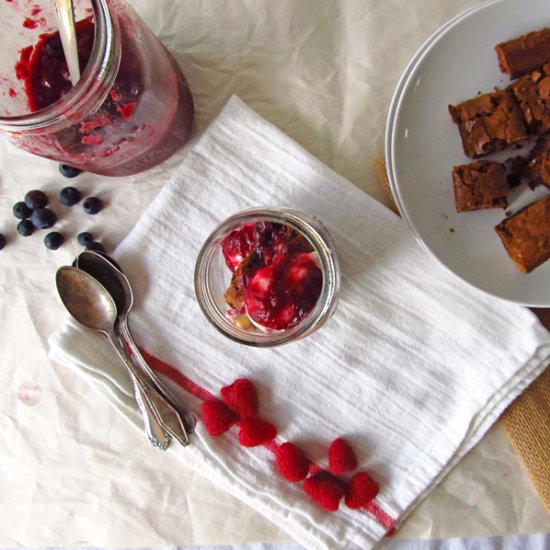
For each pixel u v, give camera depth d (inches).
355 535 23.3
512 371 22.1
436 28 23.0
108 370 23.3
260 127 22.8
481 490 23.2
